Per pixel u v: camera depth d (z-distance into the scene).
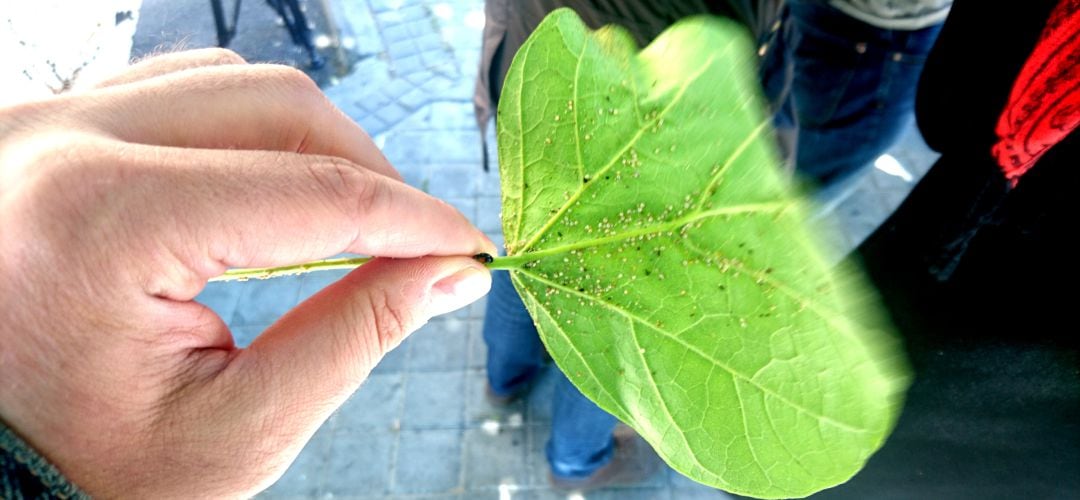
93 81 0.16
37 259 0.12
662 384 0.12
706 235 0.11
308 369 0.15
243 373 0.14
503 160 0.13
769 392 0.11
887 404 0.10
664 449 0.12
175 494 0.14
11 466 0.11
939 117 0.21
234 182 0.13
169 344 0.13
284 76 0.16
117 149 0.12
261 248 0.13
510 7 0.31
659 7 0.23
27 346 0.12
